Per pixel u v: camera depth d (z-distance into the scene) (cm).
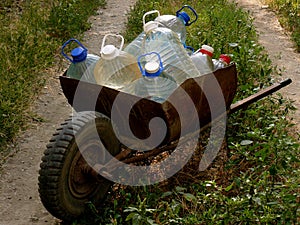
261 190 185
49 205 171
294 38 397
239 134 221
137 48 194
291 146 200
